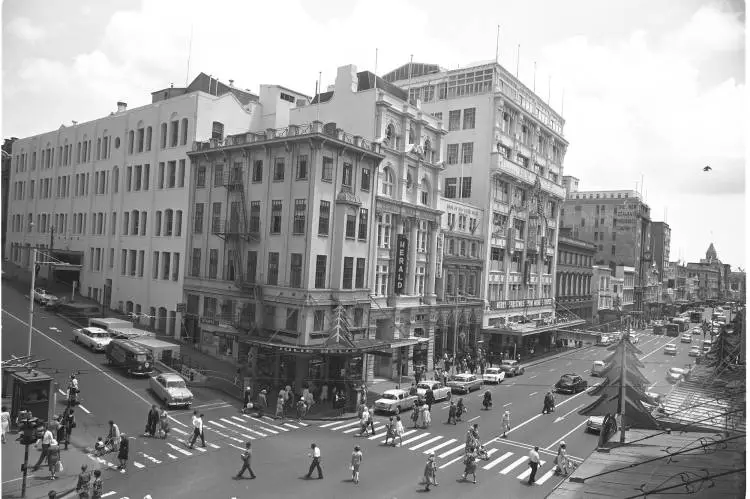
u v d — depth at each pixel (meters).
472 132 78.94
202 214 59.28
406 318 60.66
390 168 58.25
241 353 52.94
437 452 35.53
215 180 58.19
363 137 56.84
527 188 87.38
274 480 29.36
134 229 68.38
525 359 77.75
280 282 50.56
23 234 89.19
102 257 72.94
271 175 52.28
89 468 29.36
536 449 30.42
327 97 68.38
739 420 24.34
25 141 90.75
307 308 48.22
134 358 46.62
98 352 52.94
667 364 62.88
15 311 64.56
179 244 61.62
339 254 50.75
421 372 58.16
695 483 17.19
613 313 113.25
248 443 29.72
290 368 48.75
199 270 59.12
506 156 80.75
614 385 23.86
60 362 48.44
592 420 40.91
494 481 30.62
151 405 41.12
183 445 33.94
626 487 17.20
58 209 81.81
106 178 73.44
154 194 65.19
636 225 122.31
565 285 104.56
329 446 35.72
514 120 83.12
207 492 27.28
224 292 55.38
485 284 76.38
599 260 125.81
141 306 65.88
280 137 50.72
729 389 30.97
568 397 53.25
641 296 125.19
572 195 130.75
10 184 93.62
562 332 86.75
